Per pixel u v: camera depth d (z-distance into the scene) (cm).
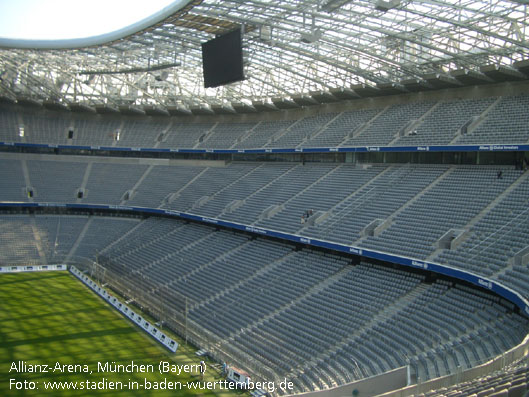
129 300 4091
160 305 3684
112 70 5559
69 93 6194
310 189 4622
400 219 3531
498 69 3547
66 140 6750
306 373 2528
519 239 2709
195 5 3172
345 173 4616
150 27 3778
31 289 4372
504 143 3350
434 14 2981
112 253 5316
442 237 3058
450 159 3934
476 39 3216
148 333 3372
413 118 4397
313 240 3719
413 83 4253
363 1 2958
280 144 5306
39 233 5809
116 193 6206
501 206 3117
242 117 6438
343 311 3014
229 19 3491
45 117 6994
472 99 4147
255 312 3369
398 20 3216
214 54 3738
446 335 2375
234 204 4934
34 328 3375
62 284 4591
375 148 4228
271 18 3472
